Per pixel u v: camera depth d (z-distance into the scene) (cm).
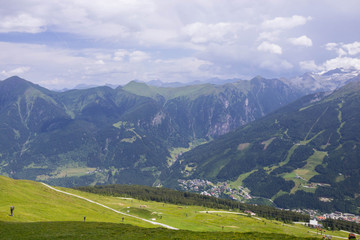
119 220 14500
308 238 9025
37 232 8288
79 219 12438
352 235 11169
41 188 18212
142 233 9025
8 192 13638
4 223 8888
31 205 12550
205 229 16100
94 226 9781
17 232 8119
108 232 8912
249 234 9469
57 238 7831
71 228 9181
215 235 9112
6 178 17275
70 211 13712
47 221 10162
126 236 8494
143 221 16262
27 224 9131
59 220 11394
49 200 15125
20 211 11006
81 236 8181
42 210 12162
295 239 8850
